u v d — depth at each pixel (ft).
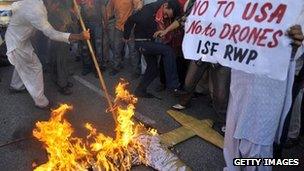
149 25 15.71
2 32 21.95
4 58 22.08
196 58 8.73
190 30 8.89
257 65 7.63
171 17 15.75
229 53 8.08
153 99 16.75
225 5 8.21
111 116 14.89
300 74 10.00
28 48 14.58
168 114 15.12
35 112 15.33
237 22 7.94
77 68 21.50
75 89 18.07
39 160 11.66
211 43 8.43
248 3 7.79
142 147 11.14
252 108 8.68
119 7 19.06
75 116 14.89
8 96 17.10
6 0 22.29
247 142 9.09
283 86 8.39
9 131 13.65
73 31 18.56
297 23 7.36
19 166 11.43
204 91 16.94
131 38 18.72
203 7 8.66
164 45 15.81
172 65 15.96
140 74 19.74
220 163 11.64
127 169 10.73
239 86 8.95
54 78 18.20
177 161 10.68
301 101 12.14
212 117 14.92
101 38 20.08
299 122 12.25
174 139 12.84
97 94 17.39
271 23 7.39
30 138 13.08
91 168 10.46
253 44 7.66
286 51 7.23
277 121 8.74
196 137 13.23
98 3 19.39
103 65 20.65
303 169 11.19
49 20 16.34
